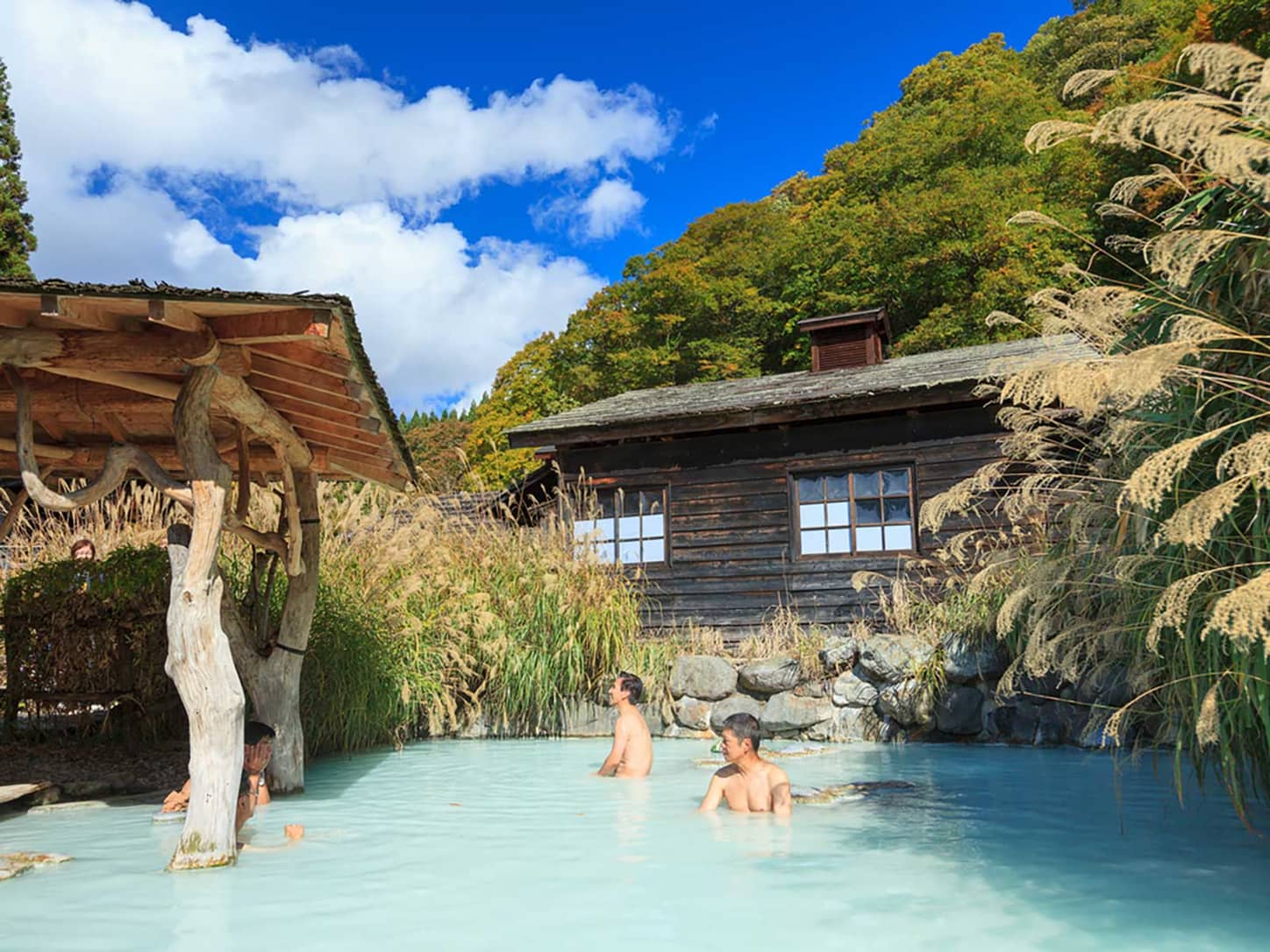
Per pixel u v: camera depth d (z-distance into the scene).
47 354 4.46
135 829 5.20
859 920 3.26
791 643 10.38
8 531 6.96
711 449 13.01
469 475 12.42
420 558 10.03
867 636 9.81
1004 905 3.45
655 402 14.64
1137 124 3.32
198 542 4.46
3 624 8.09
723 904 3.50
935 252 27.16
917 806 5.53
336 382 5.44
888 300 28.77
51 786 6.17
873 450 12.03
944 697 8.64
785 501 12.50
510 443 13.61
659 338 32.25
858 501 12.14
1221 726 3.39
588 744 9.26
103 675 7.94
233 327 4.49
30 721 8.44
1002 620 5.00
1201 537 2.80
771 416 12.22
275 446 6.15
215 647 4.45
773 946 2.99
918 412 11.82
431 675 9.48
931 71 39.66
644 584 13.03
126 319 4.46
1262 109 3.15
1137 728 6.92
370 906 3.53
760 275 32.44
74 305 4.15
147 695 7.95
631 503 13.48
